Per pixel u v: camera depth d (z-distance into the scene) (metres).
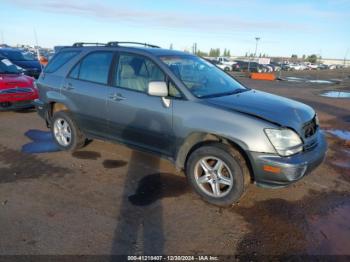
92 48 5.12
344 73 47.72
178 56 4.72
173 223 3.46
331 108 11.49
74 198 3.94
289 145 3.50
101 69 4.89
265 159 3.46
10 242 3.06
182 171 4.80
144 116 4.29
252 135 3.51
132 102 4.39
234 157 3.64
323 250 3.08
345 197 4.16
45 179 4.46
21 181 4.38
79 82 5.11
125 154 5.48
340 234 3.34
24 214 3.55
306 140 3.72
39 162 5.08
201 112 3.82
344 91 18.81
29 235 3.18
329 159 5.62
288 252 3.04
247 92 4.61
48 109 5.74
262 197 4.09
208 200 3.89
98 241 3.12
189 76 4.33
